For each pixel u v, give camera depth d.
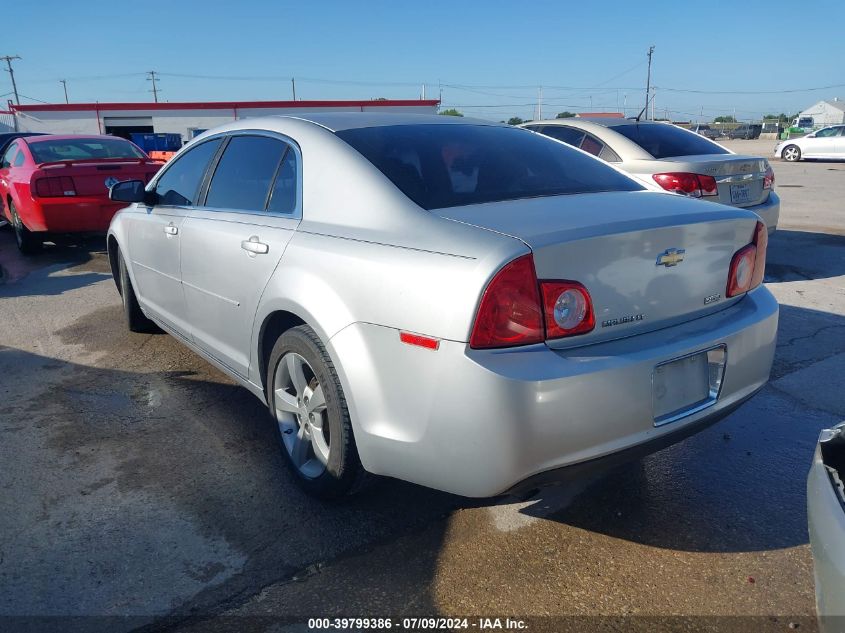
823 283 6.82
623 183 3.30
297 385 3.03
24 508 2.99
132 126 37.69
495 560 2.67
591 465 2.37
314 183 3.03
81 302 6.33
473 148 3.22
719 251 2.74
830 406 4.00
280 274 2.96
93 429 3.74
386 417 2.49
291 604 2.43
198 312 3.80
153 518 2.92
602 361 2.30
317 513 2.96
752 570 2.61
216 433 3.69
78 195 7.85
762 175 6.91
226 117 37.84
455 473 2.34
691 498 3.09
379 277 2.49
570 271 2.31
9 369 4.63
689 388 2.59
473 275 2.24
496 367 2.20
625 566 2.63
